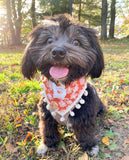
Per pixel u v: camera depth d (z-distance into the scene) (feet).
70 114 1.05
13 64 3.34
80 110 1.06
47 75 1.01
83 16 13.88
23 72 1.15
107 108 1.64
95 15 13.93
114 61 3.72
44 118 1.15
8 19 10.19
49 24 1.05
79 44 0.99
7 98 1.73
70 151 1.11
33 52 1.01
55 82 1.05
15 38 10.44
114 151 1.15
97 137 1.29
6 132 1.31
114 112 1.57
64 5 9.70
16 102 1.63
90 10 13.88
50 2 9.09
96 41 1.06
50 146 1.21
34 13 9.82
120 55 4.58
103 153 1.14
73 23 1.03
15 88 1.92
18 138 1.27
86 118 1.07
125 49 5.92
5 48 8.34
